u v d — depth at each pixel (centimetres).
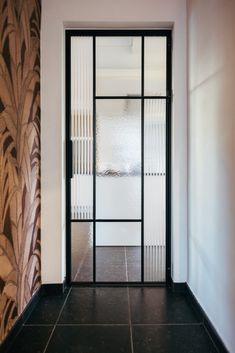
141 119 283
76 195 285
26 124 225
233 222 164
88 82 282
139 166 285
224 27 176
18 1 208
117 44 281
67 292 271
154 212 286
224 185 177
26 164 225
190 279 255
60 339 197
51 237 267
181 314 231
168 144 282
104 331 207
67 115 280
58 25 265
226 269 174
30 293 234
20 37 212
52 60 265
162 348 188
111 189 286
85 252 287
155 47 281
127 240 288
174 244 271
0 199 176
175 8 266
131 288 279
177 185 269
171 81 278
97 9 265
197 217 235
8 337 188
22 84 216
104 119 284
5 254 185
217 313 189
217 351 184
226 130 173
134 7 265
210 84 201
